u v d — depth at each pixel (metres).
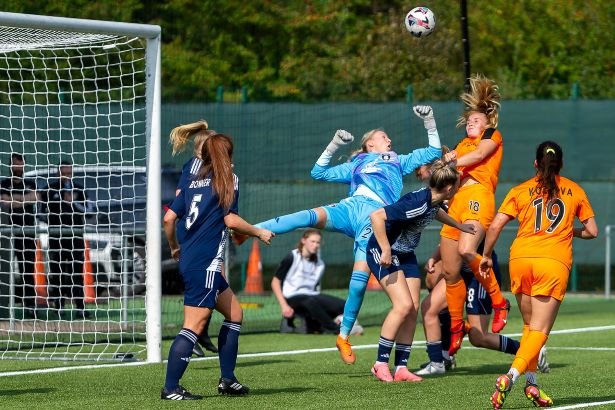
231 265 56.62
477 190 29.61
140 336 39.62
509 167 63.28
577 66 91.62
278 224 29.09
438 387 26.95
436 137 30.23
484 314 30.27
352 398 24.86
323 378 28.91
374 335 42.69
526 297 23.91
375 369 28.39
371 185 29.64
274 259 59.81
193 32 88.88
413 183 58.97
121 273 38.34
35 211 38.50
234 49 88.62
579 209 24.08
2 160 47.09
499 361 33.34
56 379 28.31
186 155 52.75
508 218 24.39
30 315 41.41
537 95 87.06
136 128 49.31
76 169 40.44
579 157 62.88
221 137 24.42
